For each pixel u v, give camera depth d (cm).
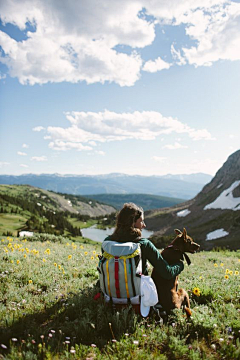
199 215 10462
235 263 1324
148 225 13438
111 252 388
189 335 388
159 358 324
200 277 750
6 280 617
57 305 481
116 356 330
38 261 820
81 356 328
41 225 11019
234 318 447
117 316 388
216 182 13425
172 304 423
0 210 14788
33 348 331
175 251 458
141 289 388
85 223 19325
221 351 346
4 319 412
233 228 7019
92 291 529
